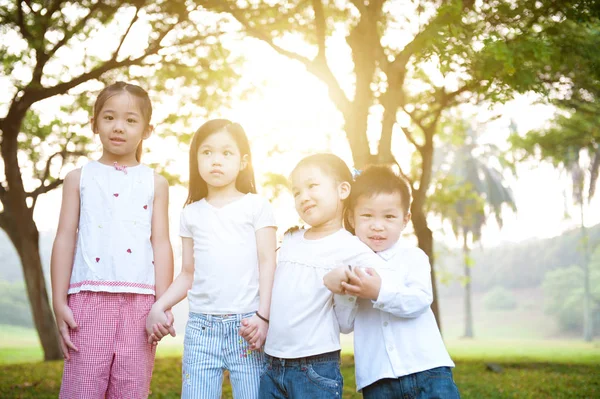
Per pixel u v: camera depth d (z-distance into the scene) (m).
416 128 14.42
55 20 8.63
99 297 2.90
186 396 2.84
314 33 9.95
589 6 6.15
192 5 8.73
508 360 13.00
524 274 54.50
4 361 13.41
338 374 2.75
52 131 11.83
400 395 2.73
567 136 14.93
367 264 2.74
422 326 2.80
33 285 12.10
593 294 43.38
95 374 2.84
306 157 2.90
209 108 11.15
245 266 2.93
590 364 11.33
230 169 2.97
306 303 2.75
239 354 2.84
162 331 2.91
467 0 6.34
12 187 11.45
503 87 6.11
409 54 5.97
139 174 3.11
